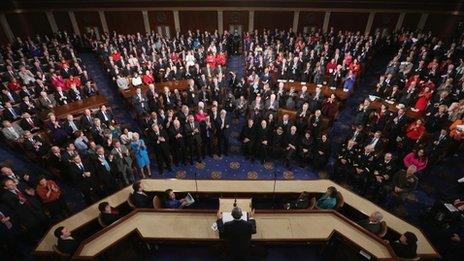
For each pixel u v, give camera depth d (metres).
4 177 6.27
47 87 11.38
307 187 6.38
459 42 14.41
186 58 13.83
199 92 10.62
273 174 7.96
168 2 17.52
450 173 7.96
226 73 14.01
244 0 17.30
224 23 18.28
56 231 4.76
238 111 10.55
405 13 16.67
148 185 6.39
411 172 6.14
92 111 9.20
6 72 12.29
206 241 4.82
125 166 7.18
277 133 8.15
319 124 8.35
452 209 5.77
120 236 4.84
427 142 7.67
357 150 7.23
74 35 18.34
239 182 6.48
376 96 10.33
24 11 17.33
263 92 10.27
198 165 8.33
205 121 8.13
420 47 14.63
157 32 18.56
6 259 5.70
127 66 12.55
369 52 14.31
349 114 10.73
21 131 8.41
